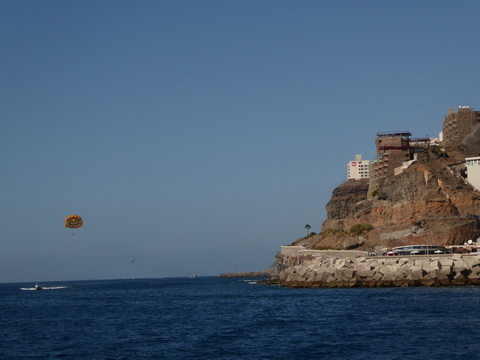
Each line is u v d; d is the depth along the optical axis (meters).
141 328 81.69
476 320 73.19
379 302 100.06
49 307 137.00
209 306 118.94
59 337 75.00
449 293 111.19
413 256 158.00
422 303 94.12
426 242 199.88
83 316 105.38
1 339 74.12
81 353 61.56
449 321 73.12
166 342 67.12
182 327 80.81
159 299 158.25
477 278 130.62
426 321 73.94
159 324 85.94
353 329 70.56
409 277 137.62
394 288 134.00
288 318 85.69
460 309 84.38
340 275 149.62
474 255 145.00
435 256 155.62
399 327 70.19
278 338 66.62
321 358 54.44
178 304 131.12
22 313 118.06
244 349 60.34
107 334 76.38
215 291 195.38
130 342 68.12
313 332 69.88
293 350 58.72
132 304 137.62
